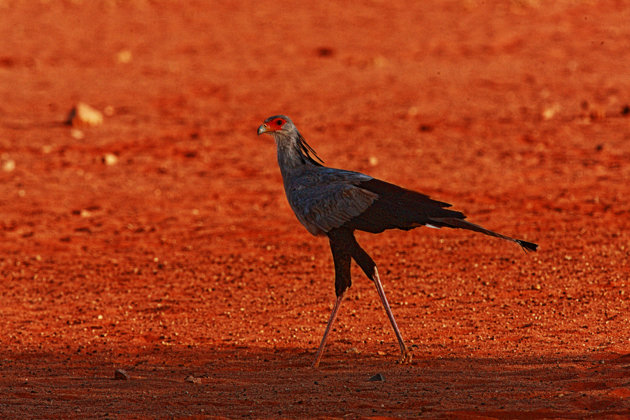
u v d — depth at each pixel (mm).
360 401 10508
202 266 21000
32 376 12508
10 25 72312
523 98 47281
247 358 13648
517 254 20406
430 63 59562
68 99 49031
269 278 19625
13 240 24250
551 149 35281
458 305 16625
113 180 32125
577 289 17234
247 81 54375
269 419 9773
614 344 13172
